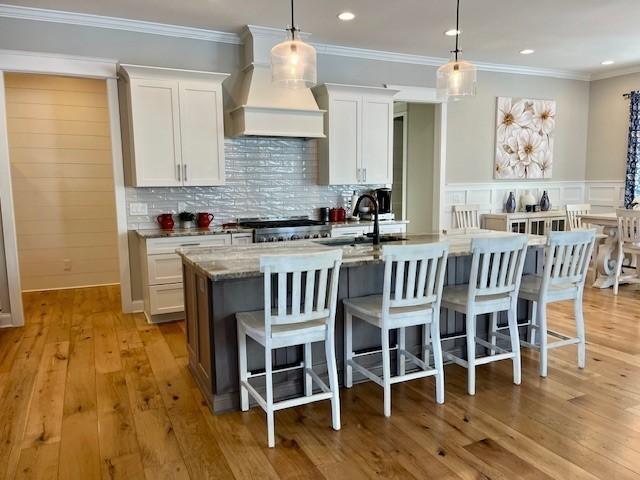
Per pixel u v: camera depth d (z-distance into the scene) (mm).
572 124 7355
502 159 6820
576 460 2221
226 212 5172
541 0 4129
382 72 5824
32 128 5805
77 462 2262
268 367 2363
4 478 2146
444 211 6496
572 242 3049
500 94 6727
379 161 5547
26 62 4223
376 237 3398
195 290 2982
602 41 5434
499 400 2828
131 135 4492
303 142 5477
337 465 2215
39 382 3168
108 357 3617
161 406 2816
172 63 4777
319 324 2473
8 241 4344
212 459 2275
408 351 3240
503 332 3582
